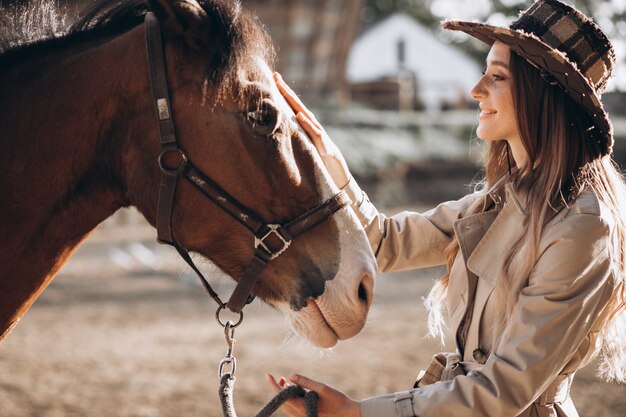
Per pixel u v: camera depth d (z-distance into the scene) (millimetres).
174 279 10617
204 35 1831
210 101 1826
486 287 1899
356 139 18453
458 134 20062
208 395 5098
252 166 1843
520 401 1650
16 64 1933
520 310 1693
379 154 18141
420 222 2303
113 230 15227
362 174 17672
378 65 38812
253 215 1859
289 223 1863
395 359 6059
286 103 1947
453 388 1692
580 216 1724
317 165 1920
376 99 23547
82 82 1893
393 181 18109
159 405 4859
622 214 1814
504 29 1773
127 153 1894
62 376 5520
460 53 38719
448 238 2281
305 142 1922
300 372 5633
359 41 38875
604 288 1728
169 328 7363
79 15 2084
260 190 1854
